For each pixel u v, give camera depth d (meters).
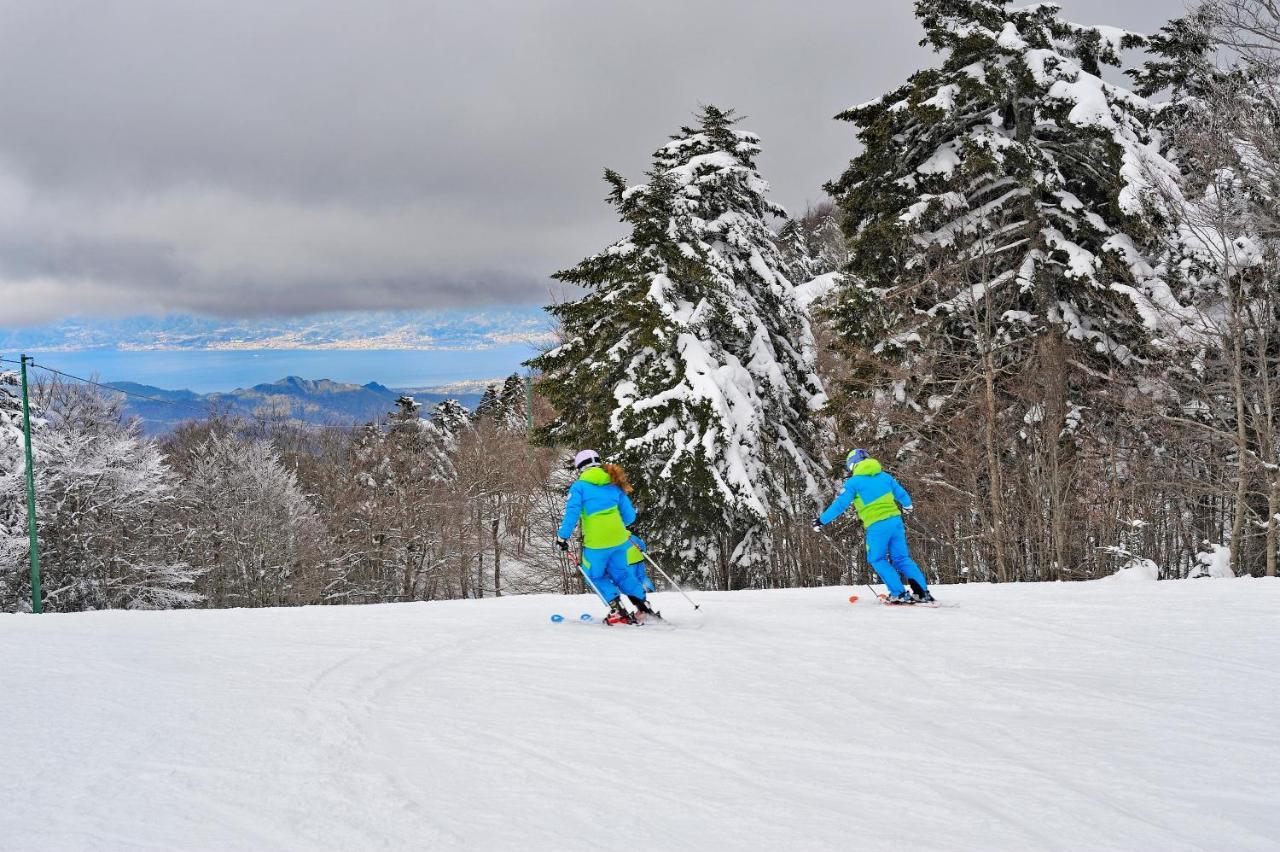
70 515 37.69
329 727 4.61
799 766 3.99
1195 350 19.91
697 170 25.70
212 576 46.72
